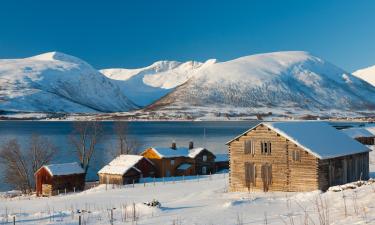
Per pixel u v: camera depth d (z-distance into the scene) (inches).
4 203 2144.4
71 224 1131.9
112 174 2962.6
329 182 1859.0
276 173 1916.8
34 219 1330.0
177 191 2172.7
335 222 731.4
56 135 7214.6
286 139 1891.0
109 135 6988.2
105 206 1739.7
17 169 3034.0
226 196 1839.3
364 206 861.2
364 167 2114.9
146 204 1316.4
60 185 2827.3
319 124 2149.4
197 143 6043.3
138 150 4842.5
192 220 1009.5
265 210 1077.8
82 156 3356.3
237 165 2031.3
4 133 7834.6
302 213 944.3
